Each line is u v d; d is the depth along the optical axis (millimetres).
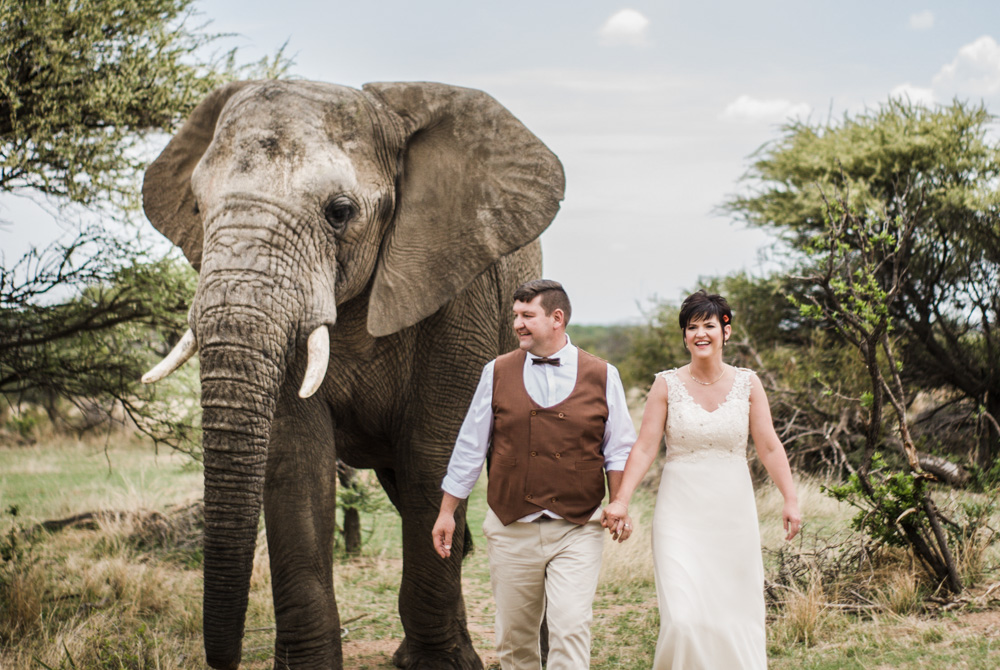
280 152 4355
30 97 7652
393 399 5316
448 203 4949
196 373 9469
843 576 6355
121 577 7266
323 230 4391
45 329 8312
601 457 4168
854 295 6172
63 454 17000
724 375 4145
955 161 14125
